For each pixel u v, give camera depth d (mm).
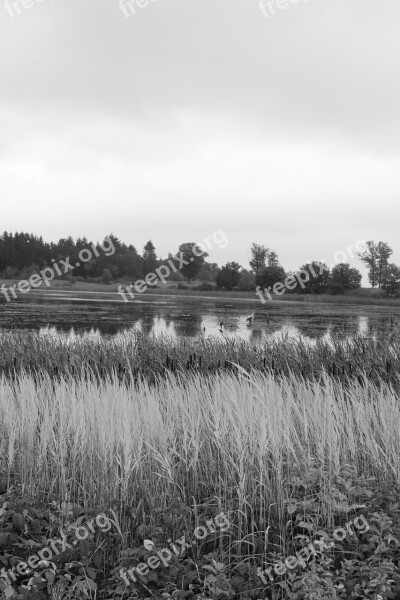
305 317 39312
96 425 6305
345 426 6438
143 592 4668
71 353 13820
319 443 5656
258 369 12867
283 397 7199
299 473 5629
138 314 38750
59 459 6160
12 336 15992
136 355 14086
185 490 5875
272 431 5535
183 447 5902
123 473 5664
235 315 39438
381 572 4316
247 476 5672
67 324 29500
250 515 5488
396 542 4590
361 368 12633
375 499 5203
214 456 6328
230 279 96438
